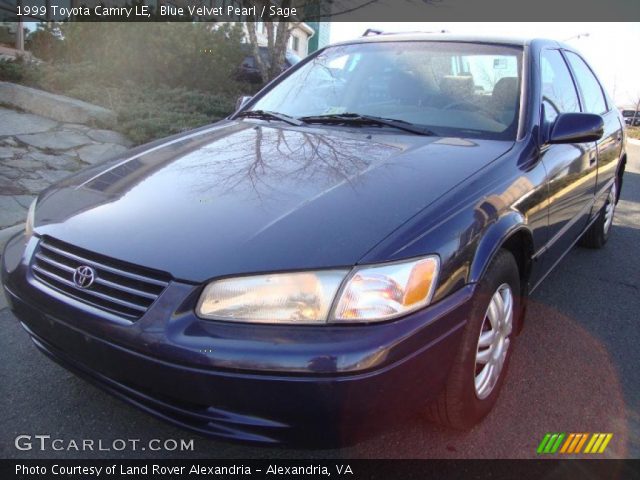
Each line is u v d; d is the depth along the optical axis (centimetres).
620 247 542
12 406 261
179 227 213
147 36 996
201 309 191
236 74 1206
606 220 518
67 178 292
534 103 310
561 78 376
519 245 273
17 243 258
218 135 316
